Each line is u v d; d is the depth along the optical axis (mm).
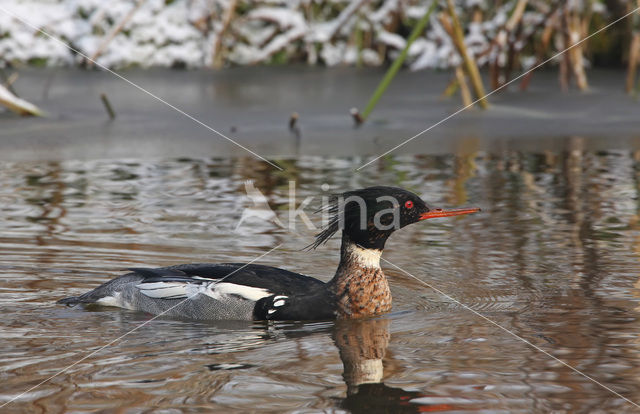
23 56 27109
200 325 8312
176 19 27609
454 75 23547
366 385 6574
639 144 17672
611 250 10586
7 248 10773
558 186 14172
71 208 12781
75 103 21969
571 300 8773
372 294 8570
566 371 6832
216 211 12711
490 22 24719
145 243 11117
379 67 28047
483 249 10805
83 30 27062
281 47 28094
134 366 7004
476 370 6883
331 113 20953
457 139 18328
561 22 23359
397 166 15742
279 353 7363
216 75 26172
